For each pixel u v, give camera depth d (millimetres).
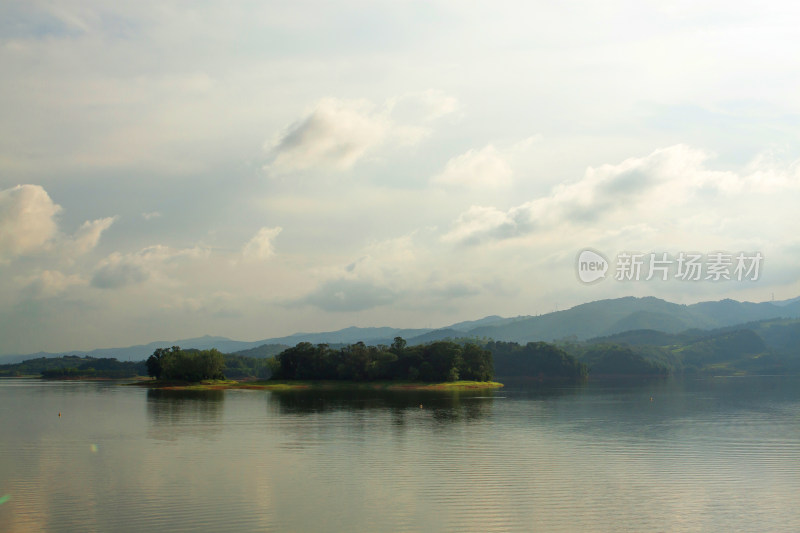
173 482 54031
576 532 40719
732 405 142125
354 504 46844
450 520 43031
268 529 41219
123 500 48062
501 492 50438
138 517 43812
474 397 176250
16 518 43656
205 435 84625
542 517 43781
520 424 98812
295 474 57219
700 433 86500
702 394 191125
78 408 133375
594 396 181000
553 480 54656
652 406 138250
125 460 64500
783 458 65750
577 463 62531
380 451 70062
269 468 60000
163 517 43812
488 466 61094
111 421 103688
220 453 68875
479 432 87750
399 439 79875
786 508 46125
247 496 49156
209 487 52125
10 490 51250
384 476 56312
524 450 70812
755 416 113500
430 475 56656
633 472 58281
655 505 46781
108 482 54031
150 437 82375
